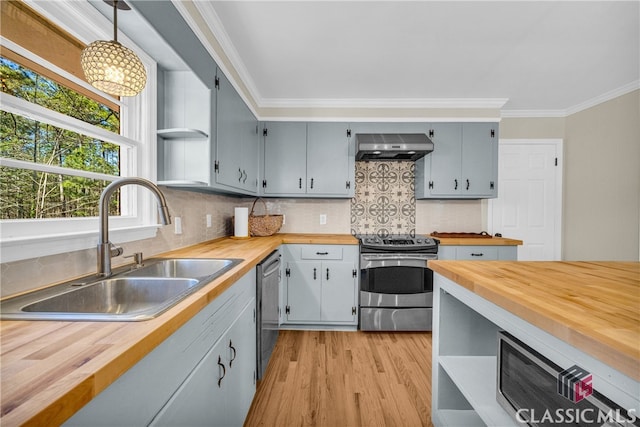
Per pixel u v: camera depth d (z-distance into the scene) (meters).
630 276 1.04
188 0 1.41
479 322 1.35
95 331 0.62
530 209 3.24
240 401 1.33
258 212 3.16
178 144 1.64
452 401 1.34
